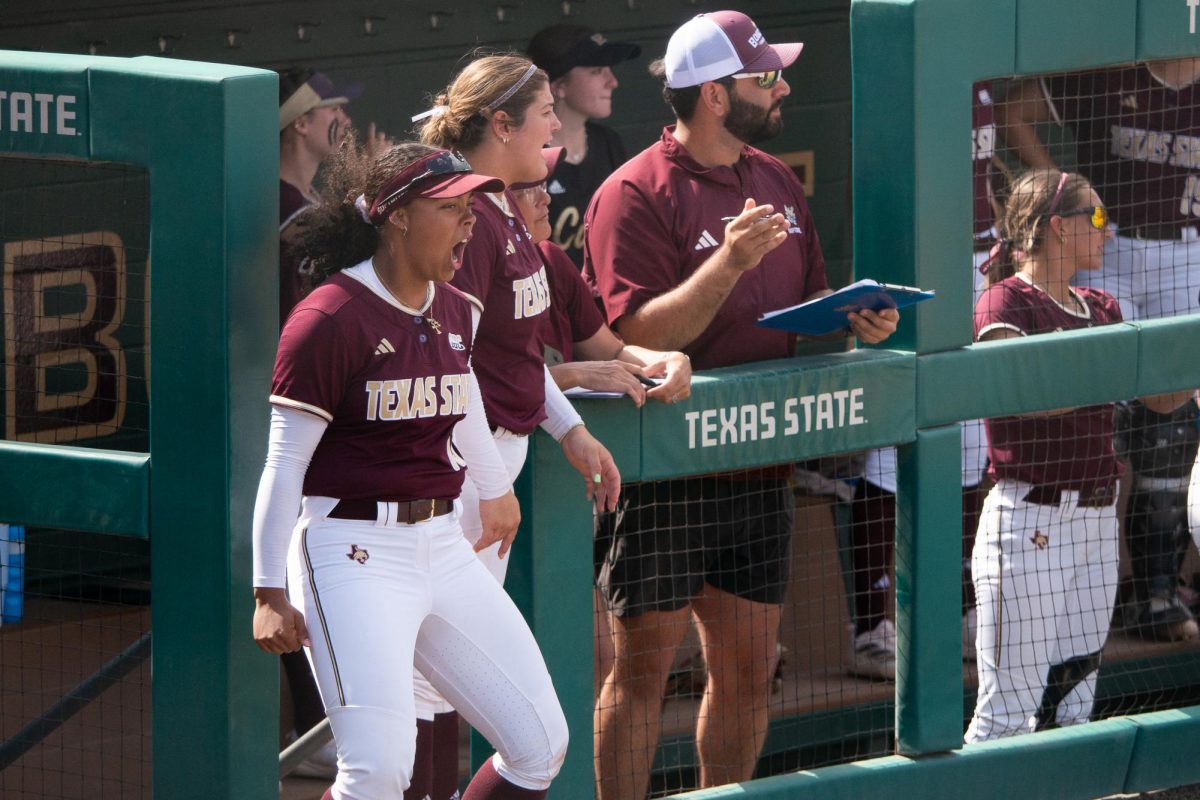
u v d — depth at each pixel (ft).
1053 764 48.06
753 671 48.62
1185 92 60.18
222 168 36.52
